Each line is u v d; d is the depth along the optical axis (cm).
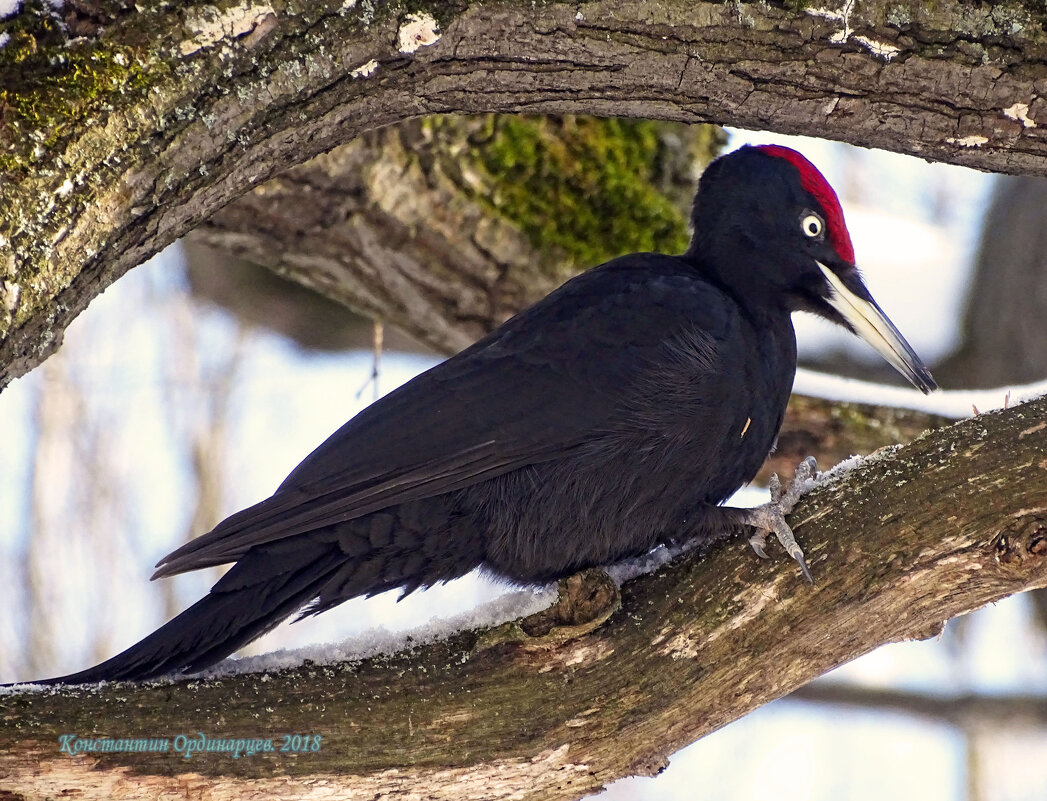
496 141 1285
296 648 730
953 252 1702
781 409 945
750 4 707
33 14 648
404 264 1308
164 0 661
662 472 859
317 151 742
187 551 752
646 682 704
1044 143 739
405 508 820
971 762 1697
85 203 651
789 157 970
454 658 715
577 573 748
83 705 682
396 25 691
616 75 724
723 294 928
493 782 710
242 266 1733
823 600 700
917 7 707
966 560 682
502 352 873
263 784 689
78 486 1839
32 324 650
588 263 1320
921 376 936
